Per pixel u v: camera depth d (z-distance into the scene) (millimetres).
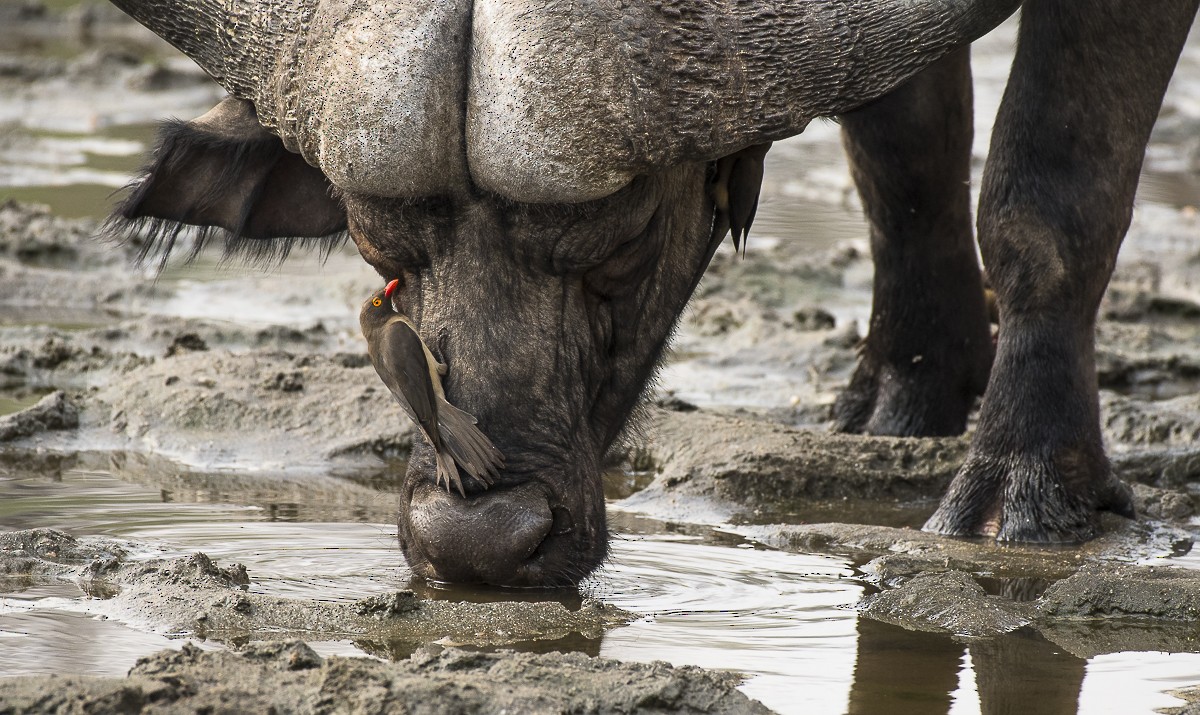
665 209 18156
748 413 27891
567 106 16344
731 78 16875
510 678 13641
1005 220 20391
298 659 13742
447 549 16469
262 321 34688
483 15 16547
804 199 47062
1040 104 19922
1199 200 45250
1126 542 20484
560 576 17094
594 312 17953
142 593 16953
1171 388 31266
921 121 23359
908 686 14844
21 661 14797
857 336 32875
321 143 16750
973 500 21031
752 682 14859
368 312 16781
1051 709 14289
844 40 17281
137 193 19094
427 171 16609
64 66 63406
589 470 17484
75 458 24734
